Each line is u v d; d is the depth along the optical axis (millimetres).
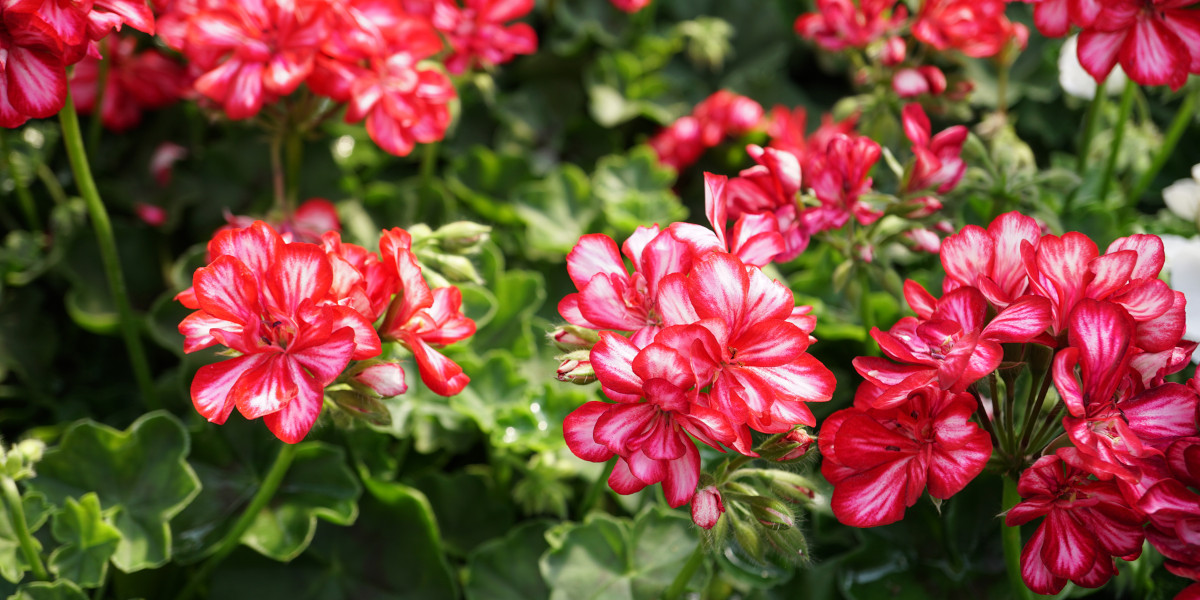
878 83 853
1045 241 586
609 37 1179
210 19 724
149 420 758
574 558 753
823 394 574
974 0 812
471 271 680
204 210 961
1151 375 592
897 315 838
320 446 781
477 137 1128
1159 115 1051
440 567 780
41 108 638
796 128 938
